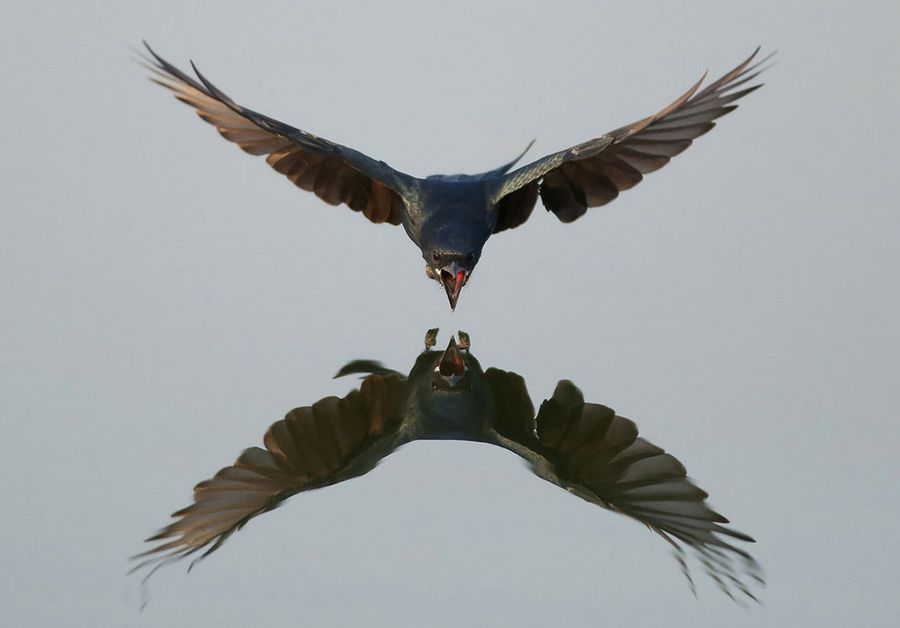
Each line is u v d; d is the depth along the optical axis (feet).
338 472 42.19
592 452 43.78
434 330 51.44
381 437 44.62
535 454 43.37
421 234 50.52
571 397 48.01
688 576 37.01
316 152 48.67
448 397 47.47
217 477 41.86
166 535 38.50
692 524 38.88
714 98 46.11
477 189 50.62
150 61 49.62
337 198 53.52
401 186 50.49
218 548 37.99
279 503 40.22
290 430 45.16
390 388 48.26
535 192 52.54
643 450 44.06
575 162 50.55
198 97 50.44
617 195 50.52
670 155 48.62
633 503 39.99
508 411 46.70
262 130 51.13
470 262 49.88
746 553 37.52
